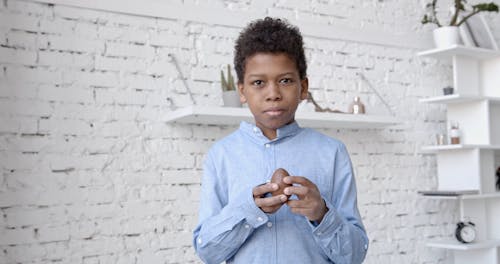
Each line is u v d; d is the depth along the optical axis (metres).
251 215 0.97
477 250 3.13
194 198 2.45
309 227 1.06
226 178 1.12
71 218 2.17
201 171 2.47
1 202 2.04
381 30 3.05
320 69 2.82
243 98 1.13
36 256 2.09
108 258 2.23
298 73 1.05
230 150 1.13
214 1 2.54
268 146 1.11
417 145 3.15
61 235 2.14
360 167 2.92
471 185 3.04
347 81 2.90
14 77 2.09
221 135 2.54
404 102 3.11
